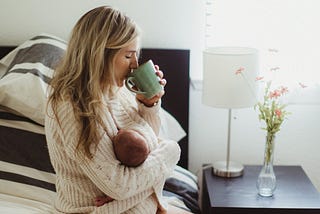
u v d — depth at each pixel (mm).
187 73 2400
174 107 2438
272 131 2002
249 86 2072
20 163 1864
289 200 2031
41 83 1949
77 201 1476
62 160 1449
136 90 1519
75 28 1430
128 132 1421
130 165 1423
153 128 1602
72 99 1383
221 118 2516
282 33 2363
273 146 2027
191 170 2592
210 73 2086
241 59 2031
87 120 1370
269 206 1973
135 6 2391
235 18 2369
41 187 1814
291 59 2387
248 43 2395
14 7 2414
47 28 2438
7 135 1929
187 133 2465
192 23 2402
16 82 1931
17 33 2447
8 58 2242
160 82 1528
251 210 1966
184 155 2482
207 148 2561
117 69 1441
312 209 1962
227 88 2068
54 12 2416
